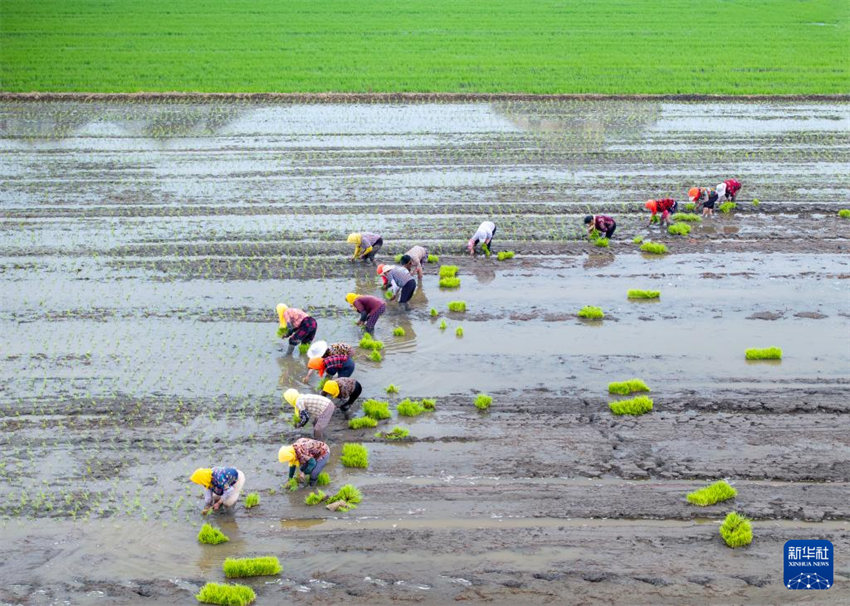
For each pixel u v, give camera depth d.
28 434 19.14
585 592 15.15
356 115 41.69
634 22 59.91
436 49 51.81
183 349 22.50
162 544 16.22
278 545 16.23
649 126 40.75
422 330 23.72
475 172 35.03
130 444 18.86
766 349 22.48
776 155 37.44
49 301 24.75
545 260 27.95
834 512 17.08
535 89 44.75
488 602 14.95
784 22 60.69
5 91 42.97
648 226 30.45
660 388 21.19
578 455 18.70
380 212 31.16
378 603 14.93
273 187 33.19
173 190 32.78
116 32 54.19
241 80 45.50
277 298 25.16
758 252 28.66
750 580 15.42
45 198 31.92
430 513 17.00
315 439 18.95
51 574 15.49
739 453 18.80
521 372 21.78
